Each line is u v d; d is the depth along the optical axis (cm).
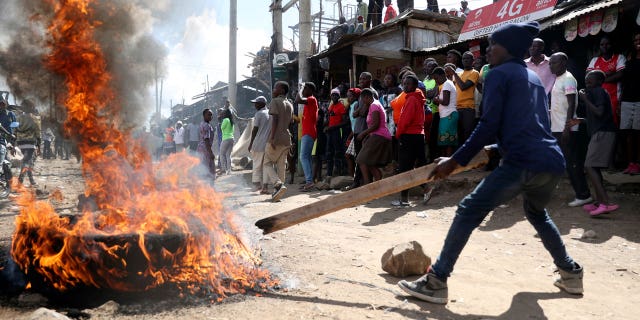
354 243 466
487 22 991
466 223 297
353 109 894
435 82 834
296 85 1689
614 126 538
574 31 784
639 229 493
